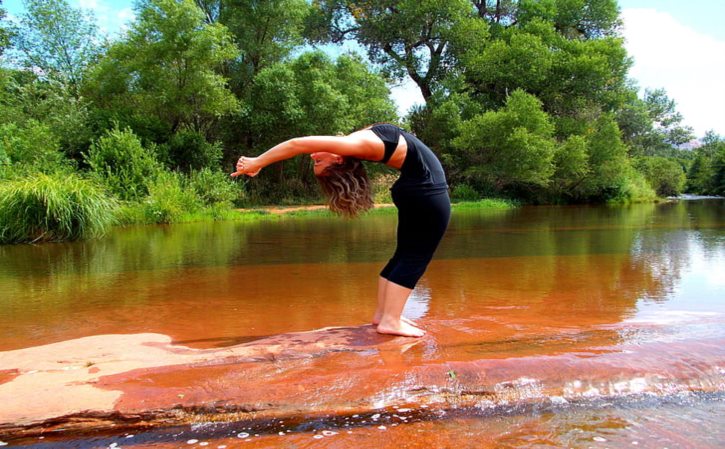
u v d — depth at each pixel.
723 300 3.77
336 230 10.05
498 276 4.89
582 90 23.33
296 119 18.36
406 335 2.73
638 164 30.02
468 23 23.06
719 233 9.05
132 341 2.73
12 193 8.22
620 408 1.96
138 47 16.22
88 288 4.44
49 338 2.93
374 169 20.42
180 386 2.02
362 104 20.69
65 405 1.86
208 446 1.68
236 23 19.12
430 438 1.71
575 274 4.97
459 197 22.38
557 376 2.13
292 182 20.22
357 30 25.78
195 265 5.71
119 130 14.96
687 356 2.33
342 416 1.88
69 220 8.32
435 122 22.70
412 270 2.73
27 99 17.41
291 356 2.39
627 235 8.80
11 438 1.76
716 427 1.79
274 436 1.74
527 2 24.69
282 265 5.69
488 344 2.58
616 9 26.08
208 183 14.48
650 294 4.01
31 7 20.81
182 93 16.16
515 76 22.64
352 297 4.02
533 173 20.16
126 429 1.81
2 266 5.74
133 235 9.31
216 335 2.95
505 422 1.84
